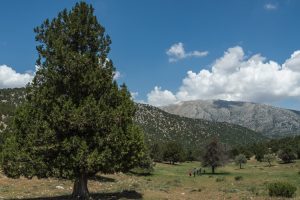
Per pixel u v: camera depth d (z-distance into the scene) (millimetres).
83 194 28609
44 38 27547
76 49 28281
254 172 94000
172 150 134875
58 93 26688
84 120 25406
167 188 42469
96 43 28375
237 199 30984
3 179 40250
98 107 26188
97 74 27266
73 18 27969
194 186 47531
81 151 25156
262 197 32000
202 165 94375
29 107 26656
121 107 27500
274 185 33094
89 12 28500
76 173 26484
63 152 25906
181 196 33188
